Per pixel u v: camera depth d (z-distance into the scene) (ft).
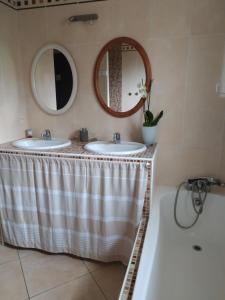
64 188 5.52
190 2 5.51
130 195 5.18
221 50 5.57
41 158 5.50
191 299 4.40
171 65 5.95
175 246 5.96
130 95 6.32
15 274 5.61
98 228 5.61
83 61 6.50
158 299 4.13
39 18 6.56
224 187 6.34
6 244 6.71
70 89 6.75
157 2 5.69
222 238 5.85
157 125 6.38
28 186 5.82
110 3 5.98
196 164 6.43
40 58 6.81
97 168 5.19
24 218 6.14
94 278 5.46
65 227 5.90
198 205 6.19
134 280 3.44
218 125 6.01
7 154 5.73
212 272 5.11
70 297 4.94
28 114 7.38
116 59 6.22
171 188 6.52
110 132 6.78
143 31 5.94
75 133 7.09
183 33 5.71
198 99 5.99
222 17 5.41
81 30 6.32
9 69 6.53
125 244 5.56
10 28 6.48
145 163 4.88
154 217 5.08
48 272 5.66
